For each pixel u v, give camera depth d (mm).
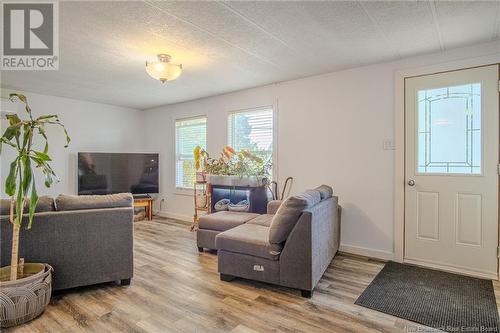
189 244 3848
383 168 3281
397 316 2061
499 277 2678
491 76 2701
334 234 3154
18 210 1993
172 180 5641
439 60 2945
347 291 2447
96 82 4031
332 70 3535
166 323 1970
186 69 3490
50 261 2299
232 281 2664
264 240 2506
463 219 2855
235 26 2393
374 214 3336
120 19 2266
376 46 2803
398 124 3176
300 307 2184
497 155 2689
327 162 3664
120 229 2541
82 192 4957
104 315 2068
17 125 2045
